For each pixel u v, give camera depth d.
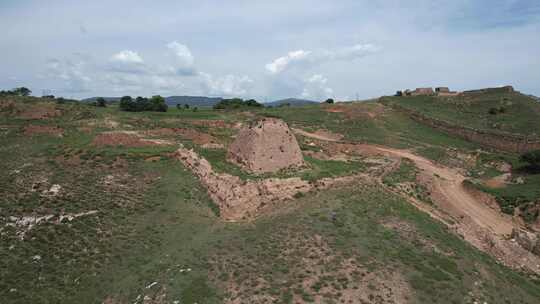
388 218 28.62
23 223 27.11
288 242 24.75
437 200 39.81
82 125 57.59
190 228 28.47
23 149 44.34
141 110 88.06
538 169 50.78
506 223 38.22
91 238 26.14
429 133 77.69
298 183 33.72
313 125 81.38
